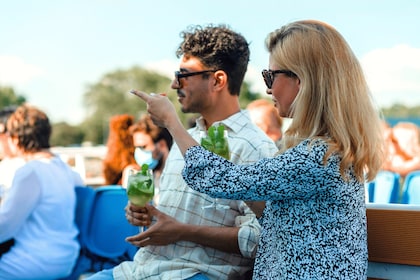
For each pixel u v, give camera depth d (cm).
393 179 474
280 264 187
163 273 239
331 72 187
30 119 389
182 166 249
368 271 221
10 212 355
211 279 236
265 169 184
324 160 179
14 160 459
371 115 189
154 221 254
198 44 254
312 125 188
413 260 211
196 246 240
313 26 193
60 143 3691
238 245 232
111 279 254
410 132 625
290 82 194
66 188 384
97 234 446
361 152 184
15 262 364
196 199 243
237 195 188
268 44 203
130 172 243
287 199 186
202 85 254
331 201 182
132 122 530
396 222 214
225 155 229
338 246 181
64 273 381
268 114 519
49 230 376
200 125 262
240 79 258
